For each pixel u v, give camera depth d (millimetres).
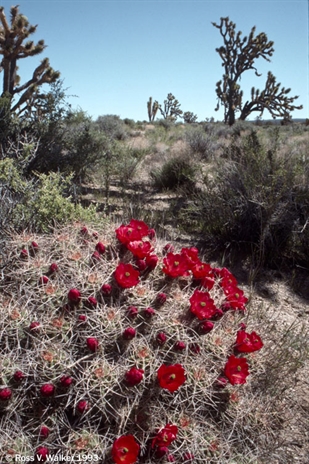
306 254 4922
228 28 30125
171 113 51531
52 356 2035
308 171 5648
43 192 3355
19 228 3104
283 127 22609
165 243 3033
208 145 10062
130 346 2115
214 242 5285
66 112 8258
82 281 2275
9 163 3793
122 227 2574
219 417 2270
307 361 3148
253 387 2539
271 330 3324
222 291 2748
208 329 2271
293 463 2309
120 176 8609
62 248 2475
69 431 2006
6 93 9172
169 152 10680
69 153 8203
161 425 2109
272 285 4473
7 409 1979
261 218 4855
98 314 2143
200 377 2174
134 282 2230
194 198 6242
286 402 2707
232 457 2178
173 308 2318
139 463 2059
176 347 2174
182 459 2119
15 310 2166
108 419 2033
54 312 2166
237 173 5668
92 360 2064
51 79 10953
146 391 2111
